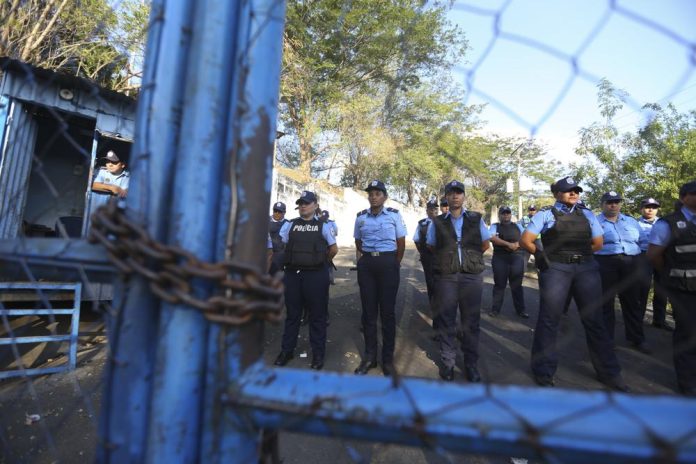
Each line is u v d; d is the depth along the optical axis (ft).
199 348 1.98
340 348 13.70
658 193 14.58
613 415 1.53
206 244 2.07
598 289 10.23
